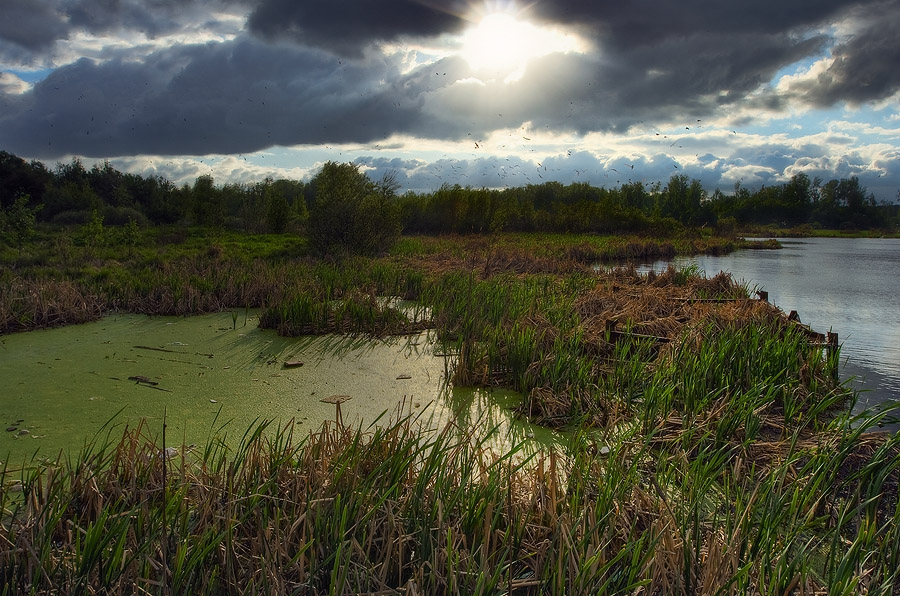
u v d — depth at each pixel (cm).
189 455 477
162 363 770
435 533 327
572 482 387
